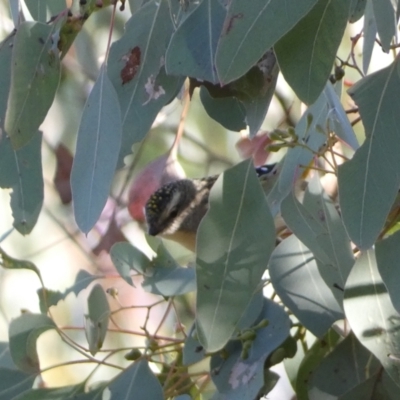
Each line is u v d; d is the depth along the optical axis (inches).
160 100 73.7
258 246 71.1
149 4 74.2
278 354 73.6
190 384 74.5
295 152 74.7
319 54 70.6
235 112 75.1
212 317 70.7
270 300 73.6
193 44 71.0
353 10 71.7
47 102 73.7
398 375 70.5
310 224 72.2
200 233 71.1
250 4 69.5
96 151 72.4
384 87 70.6
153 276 76.9
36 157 75.9
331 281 72.1
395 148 70.1
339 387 73.3
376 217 69.7
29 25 73.5
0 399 75.0
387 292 70.9
